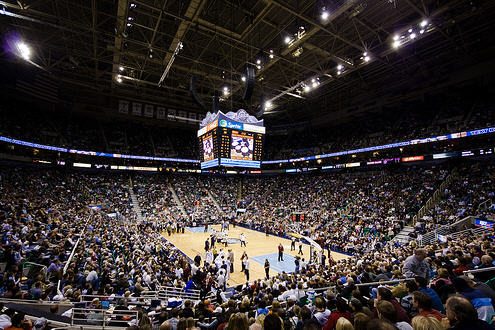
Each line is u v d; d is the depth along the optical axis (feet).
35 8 62.54
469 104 86.33
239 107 132.98
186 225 105.40
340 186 110.01
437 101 96.89
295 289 25.99
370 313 11.71
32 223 48.93
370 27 65.77
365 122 124.36
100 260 39.91
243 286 40.32
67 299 23.45
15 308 16.83
